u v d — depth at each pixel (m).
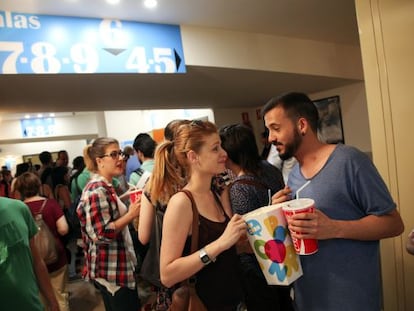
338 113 5.26
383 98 1.58
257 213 0.97
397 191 1.55
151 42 2.76
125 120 9.27
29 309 1.20
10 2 2.14
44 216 2.48
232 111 6.39
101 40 2.52
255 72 3.52
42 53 2.29
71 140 10.63
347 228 0.96
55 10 2.31
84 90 3.20
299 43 3.90
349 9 3.10
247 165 1.54
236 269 1.15
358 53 4.61
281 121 1.11
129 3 2.39
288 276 0.96
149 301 2.67
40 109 4.27
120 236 1.90
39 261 1.43
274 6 2.85
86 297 3.29
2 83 2.55
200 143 1.10
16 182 2.56
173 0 2.46
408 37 1.48
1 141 8.77
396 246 1.57
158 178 1.25
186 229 1.04
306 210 0.92
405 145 1.51
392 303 1.60
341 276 1.04
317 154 1.13
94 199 1.79
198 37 3.03
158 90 3.73
